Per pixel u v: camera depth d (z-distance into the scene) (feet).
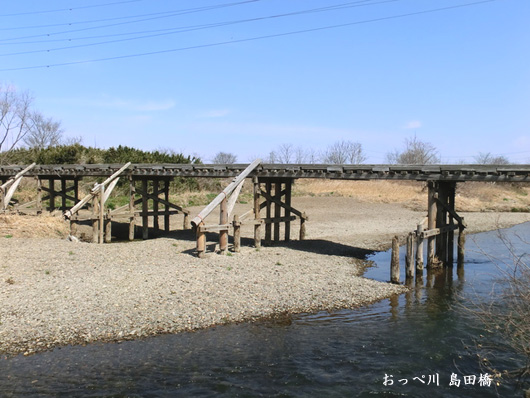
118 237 77.61
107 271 47.26
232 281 44.93
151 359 28.68
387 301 42.55
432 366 29.04
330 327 35.24
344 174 56.95
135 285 42.29
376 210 119.24
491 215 119.14
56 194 91.56
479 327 35.45
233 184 59.77
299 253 61.57
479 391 25.85
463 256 60.90
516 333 25.18
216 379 26.48
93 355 28.96
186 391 25.04
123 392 24.62
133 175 75.87
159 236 77.51
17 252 54.80
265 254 59.47
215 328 34.01
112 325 33.32
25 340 30.58
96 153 131.75
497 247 73.77
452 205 60.23
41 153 133.08
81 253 55.93
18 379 25.71
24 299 37.73
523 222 107.55
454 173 50.72
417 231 52.65
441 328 35.53
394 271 48.65
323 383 26.58
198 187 136.98
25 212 89.92
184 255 56.65
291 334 33.58
